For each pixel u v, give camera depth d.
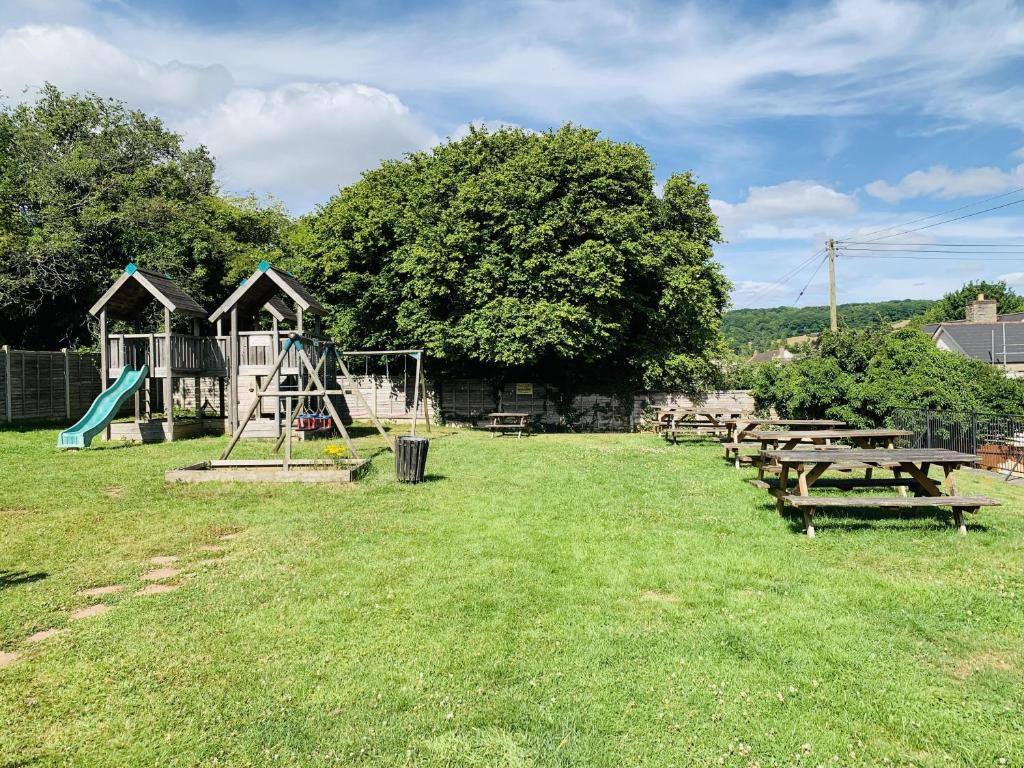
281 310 19.59
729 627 4.53
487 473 11.46
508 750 3.16
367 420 24.78
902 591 5.25
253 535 7.04
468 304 20.14
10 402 19.16
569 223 18.94
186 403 24.72
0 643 4.35
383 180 23.80
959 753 3.16
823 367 17.05
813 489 9.08
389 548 6.50
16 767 3.03
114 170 29.47
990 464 12.73
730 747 3.18
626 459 13.60
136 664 4.02
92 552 6.41
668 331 23.52
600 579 5.52
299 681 3.80
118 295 17.31
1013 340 42.81
